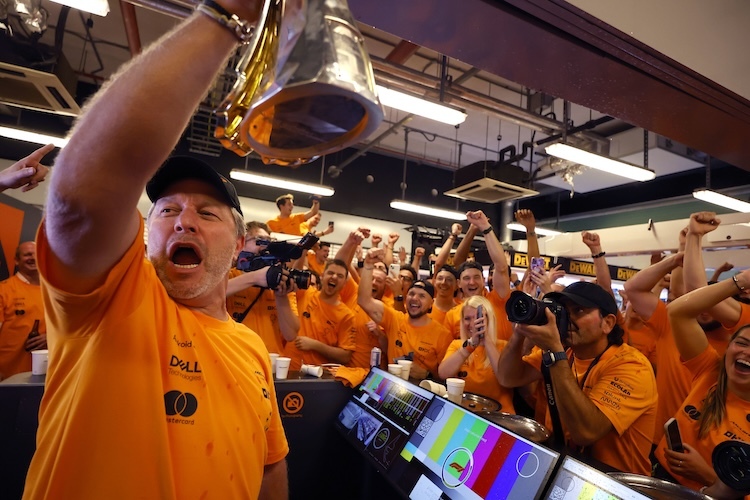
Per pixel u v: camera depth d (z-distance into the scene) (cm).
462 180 626
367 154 959
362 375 193
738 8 207
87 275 58
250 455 79
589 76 198
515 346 168
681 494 88
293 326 233
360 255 621
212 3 49
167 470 64
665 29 185
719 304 202
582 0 165
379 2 158
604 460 135
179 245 79
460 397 158
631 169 467
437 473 112
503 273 303
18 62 326
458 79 538
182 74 47
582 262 649
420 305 284
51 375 69
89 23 513
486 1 157
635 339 295
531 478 90
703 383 159
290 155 43
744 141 254
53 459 63
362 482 182
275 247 228
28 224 508
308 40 35
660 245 574
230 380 80
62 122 659
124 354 65
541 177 755
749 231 475
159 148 48
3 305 277
